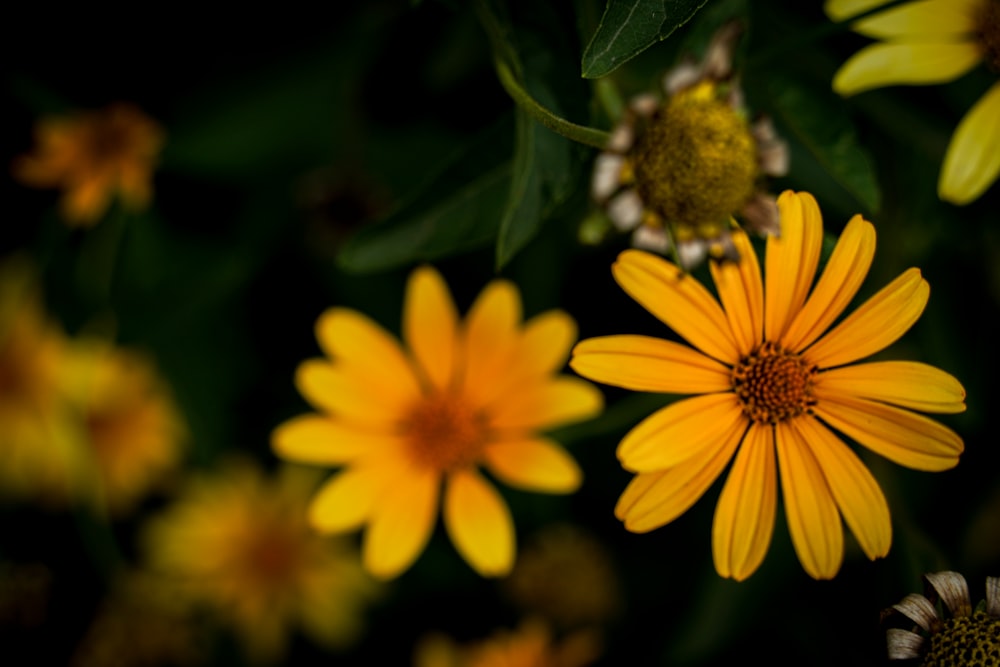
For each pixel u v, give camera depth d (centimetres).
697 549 44
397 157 45
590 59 30
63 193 47
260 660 49
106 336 46
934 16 35
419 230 36
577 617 45
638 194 34
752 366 33
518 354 39
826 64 36
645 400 40
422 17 43
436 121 44
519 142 33
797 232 33
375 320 46
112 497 49
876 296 33
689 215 34
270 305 46
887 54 35
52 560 48
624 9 30
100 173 45
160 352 46
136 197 45
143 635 48
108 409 49
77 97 45
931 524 41
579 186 35
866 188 35
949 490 41
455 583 46
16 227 46
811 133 36
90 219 46
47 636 48
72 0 44
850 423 33
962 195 36
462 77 43
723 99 34
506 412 40
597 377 33
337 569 49
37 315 47
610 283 42
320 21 44
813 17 37
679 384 33
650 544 44
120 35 44
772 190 37
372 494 40
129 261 46
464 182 36
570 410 39
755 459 33
